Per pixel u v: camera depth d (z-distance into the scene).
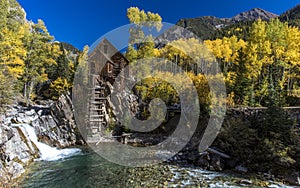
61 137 17.78
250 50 24.75
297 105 19.20
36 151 14.44
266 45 25.34
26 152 13.15
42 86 38.16
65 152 15.65
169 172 11.64
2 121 14.69
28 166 12.09
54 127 17.95
